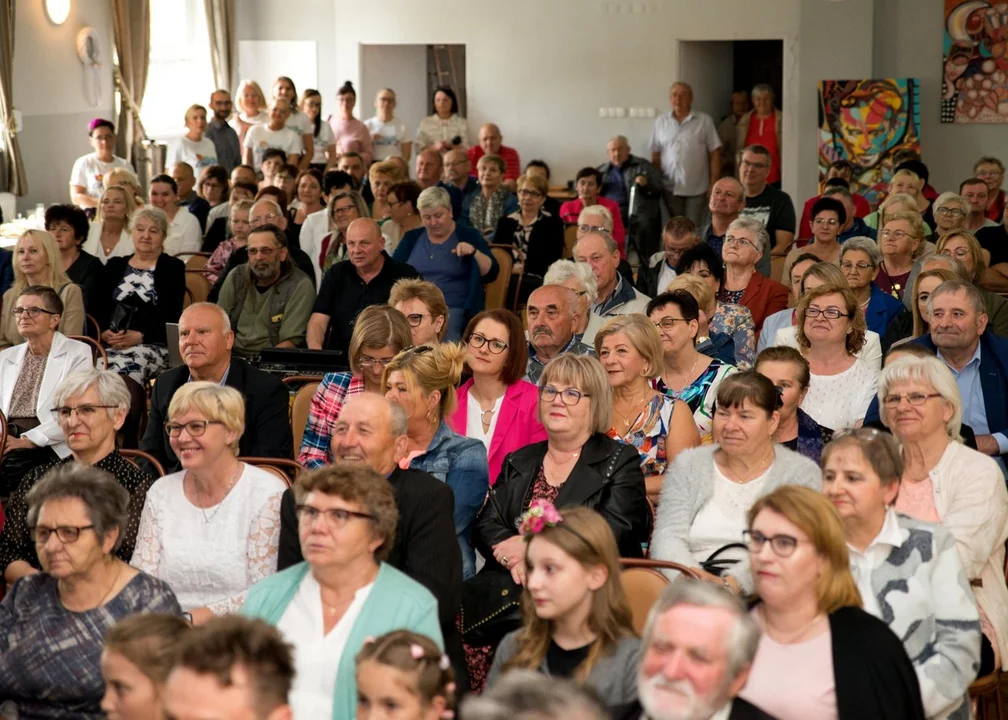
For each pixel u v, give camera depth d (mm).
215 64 19266
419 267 9672
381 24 19359
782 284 9055
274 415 6203
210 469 4672
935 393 4691
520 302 11102
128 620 3250
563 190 18203
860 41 17125
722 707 3176
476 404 5855
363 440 4375
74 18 16172
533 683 2264
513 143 19266
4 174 14430
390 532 3883
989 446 5879
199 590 4676
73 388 5133
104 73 17016
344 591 3881
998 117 16938
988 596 4719
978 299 6125
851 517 3998
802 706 3479
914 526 4105
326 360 7465
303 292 8719
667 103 18641
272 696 2801
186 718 2754
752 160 11969
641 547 5098
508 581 4609
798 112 17562
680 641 2992
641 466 5367
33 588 4152
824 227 9695
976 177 13312
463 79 20609
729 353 7156
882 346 7469
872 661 3469
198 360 6117
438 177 13602
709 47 19297
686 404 5645
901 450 4109
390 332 5836
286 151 17406
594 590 3615
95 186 14945
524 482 4953
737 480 4750
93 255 9945
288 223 11625
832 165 17203
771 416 4715
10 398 7105
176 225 11961
